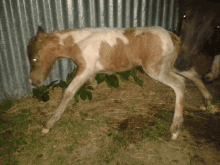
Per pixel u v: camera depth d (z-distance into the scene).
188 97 3.53
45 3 3.64
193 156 2.27
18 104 3.58
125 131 2.71
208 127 2.75
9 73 3.74
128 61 2.66
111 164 2.19
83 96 3.42
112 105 3.38
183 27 2.66
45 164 2.22
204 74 3.76
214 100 3.29
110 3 4.06
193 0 2.59
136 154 2.32
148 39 2.48
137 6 4.26
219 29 2.84
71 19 3.91
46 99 3.60
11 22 3.50
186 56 2.61
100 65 2.68
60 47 2.65
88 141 2.55
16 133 2.76
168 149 2.38
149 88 3.90
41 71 2.71
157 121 2.88
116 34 2.60
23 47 3.71
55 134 2.69
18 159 2.30
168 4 4.45
